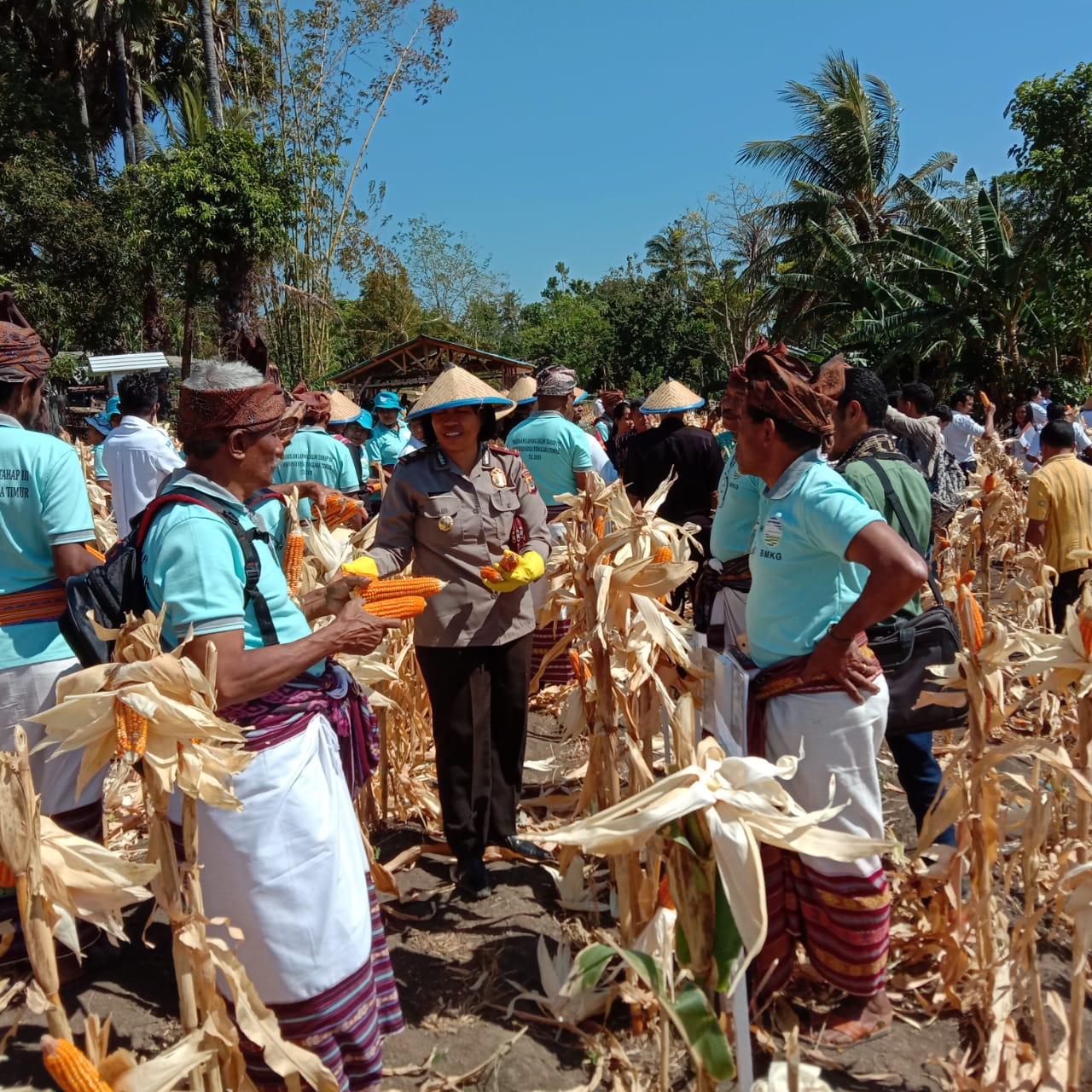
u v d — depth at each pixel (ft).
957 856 8.65
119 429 17.87
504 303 191.21
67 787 9.60
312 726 7.25
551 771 15.38
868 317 82.02
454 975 9.91
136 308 82.43
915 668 9.72
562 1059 8.66
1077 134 69.92
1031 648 7.91
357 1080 7.44
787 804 5.69
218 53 85.10
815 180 88.38
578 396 28.30
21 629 9.30
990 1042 7.89
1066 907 6.92
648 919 7.97
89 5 81.66
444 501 11.30
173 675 5.76
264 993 6.97
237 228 63.52
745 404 8.37
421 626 11.46
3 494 9.04
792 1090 5.33
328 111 82.79
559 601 10.41
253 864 6.80
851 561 8.00
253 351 8.22
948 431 34.73
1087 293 70.54
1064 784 10.98
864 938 8.35
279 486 11.35
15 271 75.61
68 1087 4.61
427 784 14.58
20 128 78.43
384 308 134.31
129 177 78.64
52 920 5.11
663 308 138.72
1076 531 17.78
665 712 9.00
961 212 83.56
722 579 13.07
